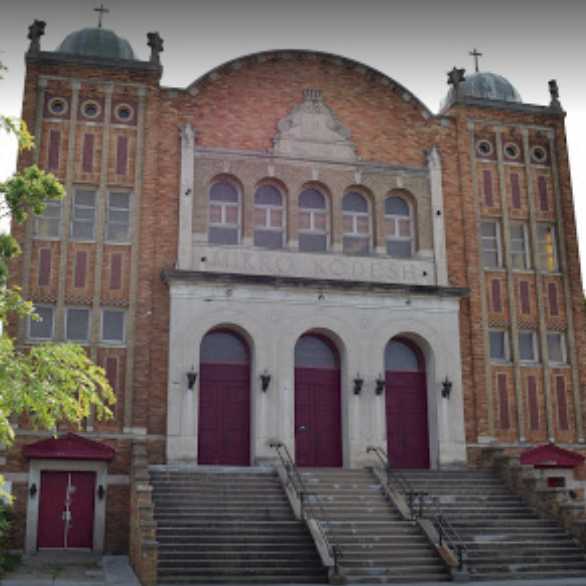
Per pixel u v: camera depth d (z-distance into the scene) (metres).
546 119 31.06
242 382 26.14
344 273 27.39
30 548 22.61
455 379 27.27
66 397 14.82
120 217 26.20
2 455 22.98
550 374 28.58
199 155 27.06
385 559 20.03
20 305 15.67
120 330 25.36
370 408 26.28
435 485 24.56
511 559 21.05
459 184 29.41
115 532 23.25
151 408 24.66
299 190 27.80
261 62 28.56
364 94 29.33
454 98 30.16
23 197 15.53
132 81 27.09
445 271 28.28
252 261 26.66
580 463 27.36
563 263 29.81
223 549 19.62
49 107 26.38
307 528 20.66
